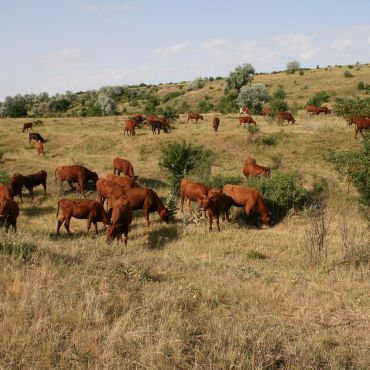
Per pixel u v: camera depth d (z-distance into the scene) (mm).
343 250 11289
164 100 90000
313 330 6406
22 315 5473
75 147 29938
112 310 6277
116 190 15102
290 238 13938
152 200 15359
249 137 28578
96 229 14352
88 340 5098
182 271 9461
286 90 76750
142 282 8031
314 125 31750
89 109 69375
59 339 5074
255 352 5215
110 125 37500
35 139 30484
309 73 93250
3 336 4906
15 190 17484
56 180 19703
